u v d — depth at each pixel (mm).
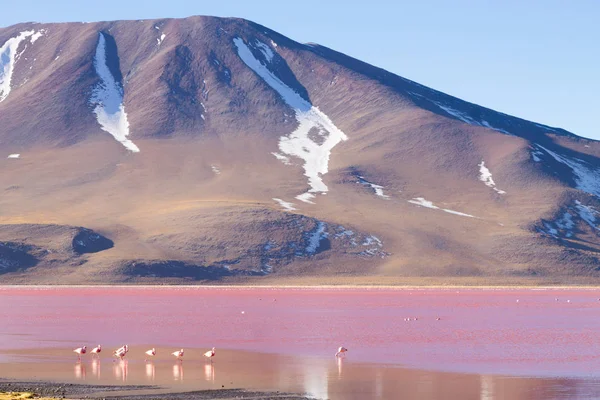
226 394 67688
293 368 83062
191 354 93812
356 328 126688
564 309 178750
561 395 69000
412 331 122438
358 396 68250
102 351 95688
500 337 114000
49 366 83438
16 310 163625
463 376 78562
